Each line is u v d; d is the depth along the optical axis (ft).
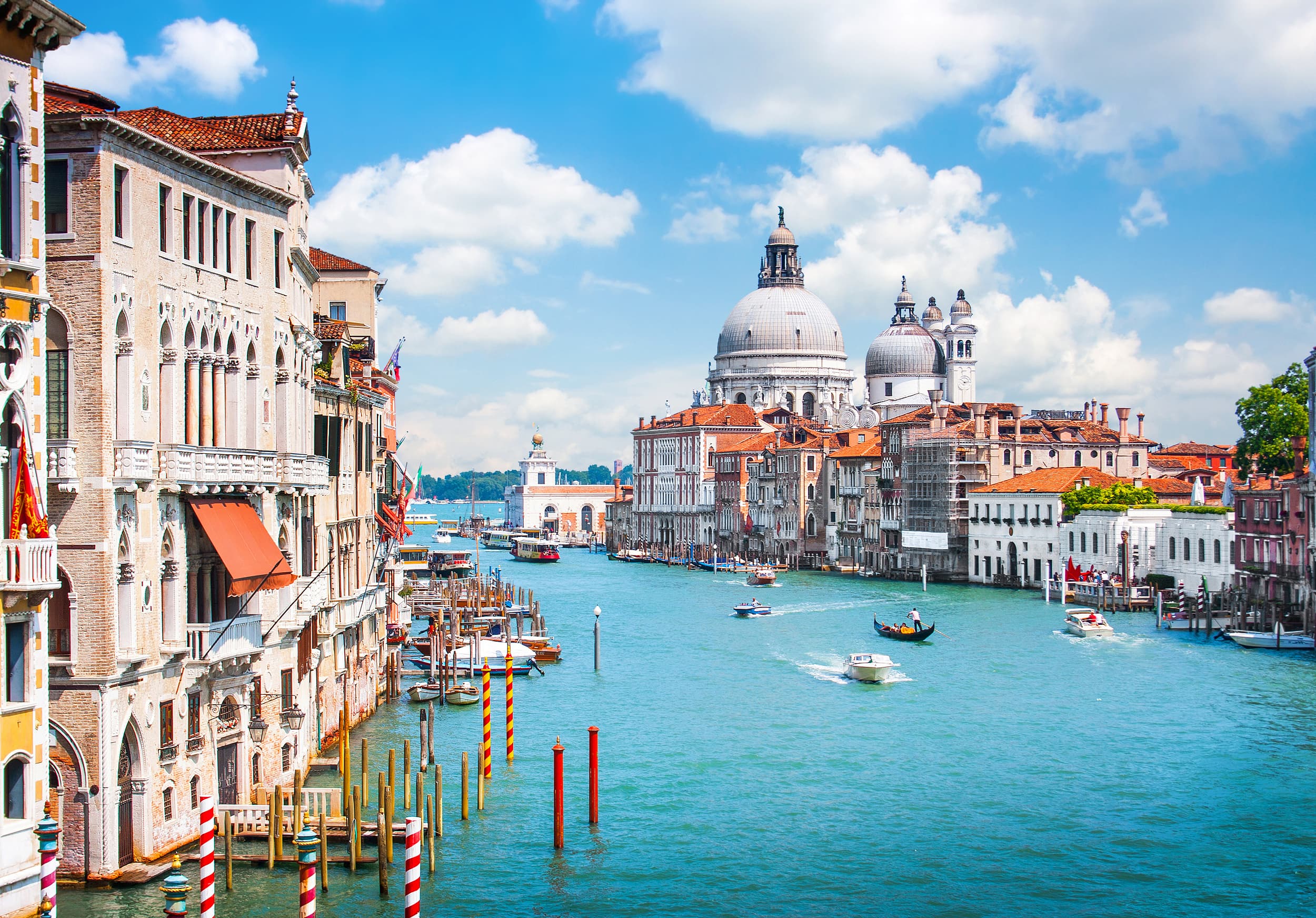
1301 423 349.61
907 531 474.49
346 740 121.39
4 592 81.05
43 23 82.99
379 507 199.72
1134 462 457.27
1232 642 271.69
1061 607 350.23
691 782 154.81
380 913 105.50
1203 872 123.85
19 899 81.87
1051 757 167.63
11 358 83.10
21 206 83.20
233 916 101.50
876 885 119.55
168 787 105.40
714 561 571.28
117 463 96.68
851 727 186.70
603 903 113.60
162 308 102.99
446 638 249.75
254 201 118.52
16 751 82.12
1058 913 113.60
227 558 105.81
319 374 153.89
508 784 149.89
